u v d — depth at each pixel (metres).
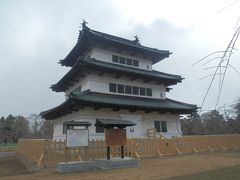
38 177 13.80
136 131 28.25
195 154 24.78
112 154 20.05
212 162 17.81
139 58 33.41
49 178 13.33
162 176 12.65
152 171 14.58
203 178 10.39
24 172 17.55
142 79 31.09
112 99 26.91
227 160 18.72
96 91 27.53
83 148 18.86
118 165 16.38
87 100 23.83
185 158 21.14
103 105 25.45
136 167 16.47
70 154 18.27
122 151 17.62
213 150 28.19
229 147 30.42
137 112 29.17
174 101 34.12
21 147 30.31
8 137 75.19
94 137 25.12
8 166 22.84
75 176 13.75
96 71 27.73
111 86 28.88
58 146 18.19
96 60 28.25
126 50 31.64
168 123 31.91
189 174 12.09
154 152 23.11
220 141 29.81
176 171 14.19
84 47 31.17
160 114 31.44
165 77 31.52
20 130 77.88
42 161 17.38
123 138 17.61
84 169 15.80
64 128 30.62
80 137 16.39
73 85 33.03
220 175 10.82
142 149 22.41
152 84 32.62
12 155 38.34
